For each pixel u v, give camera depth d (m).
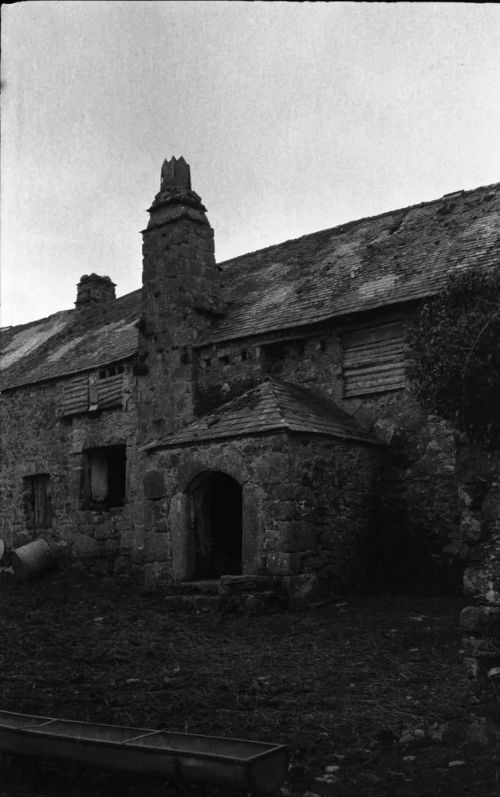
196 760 3.67
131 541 15.98
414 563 12.00
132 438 16.22
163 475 12.88
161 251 15.93
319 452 11.65
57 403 18.28
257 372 14.22
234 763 3.56
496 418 5.90
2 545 19.14
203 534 12.76
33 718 4.67
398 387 12.55
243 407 12.59
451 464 11.91
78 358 18.55
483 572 5.73
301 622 9.86
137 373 15.97
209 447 12.12
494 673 5.54
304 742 5.18
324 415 12.52
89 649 8.44
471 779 4.45
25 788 4.26
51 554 17.23
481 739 5.10
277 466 11.18
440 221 15.28
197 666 7.65
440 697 6.27
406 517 12.24
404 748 5.07
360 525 12.09
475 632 5.71
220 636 9.34
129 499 16.11
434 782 4.39
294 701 6.25
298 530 11.09
